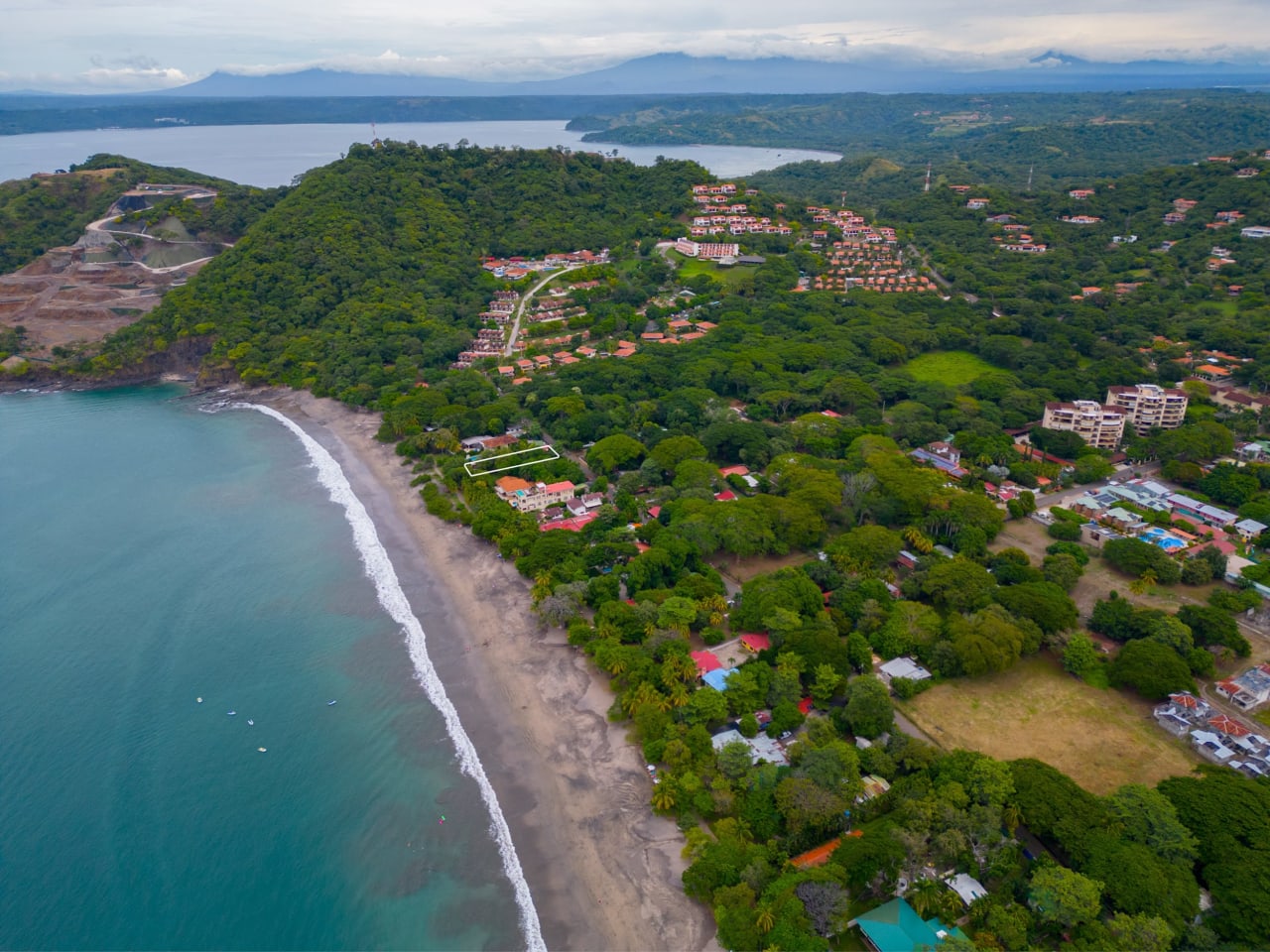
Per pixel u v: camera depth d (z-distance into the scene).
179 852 88.75
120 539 155.12
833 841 85.06
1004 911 74.12
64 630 127.25
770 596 118.50
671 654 108.50
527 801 95.19
